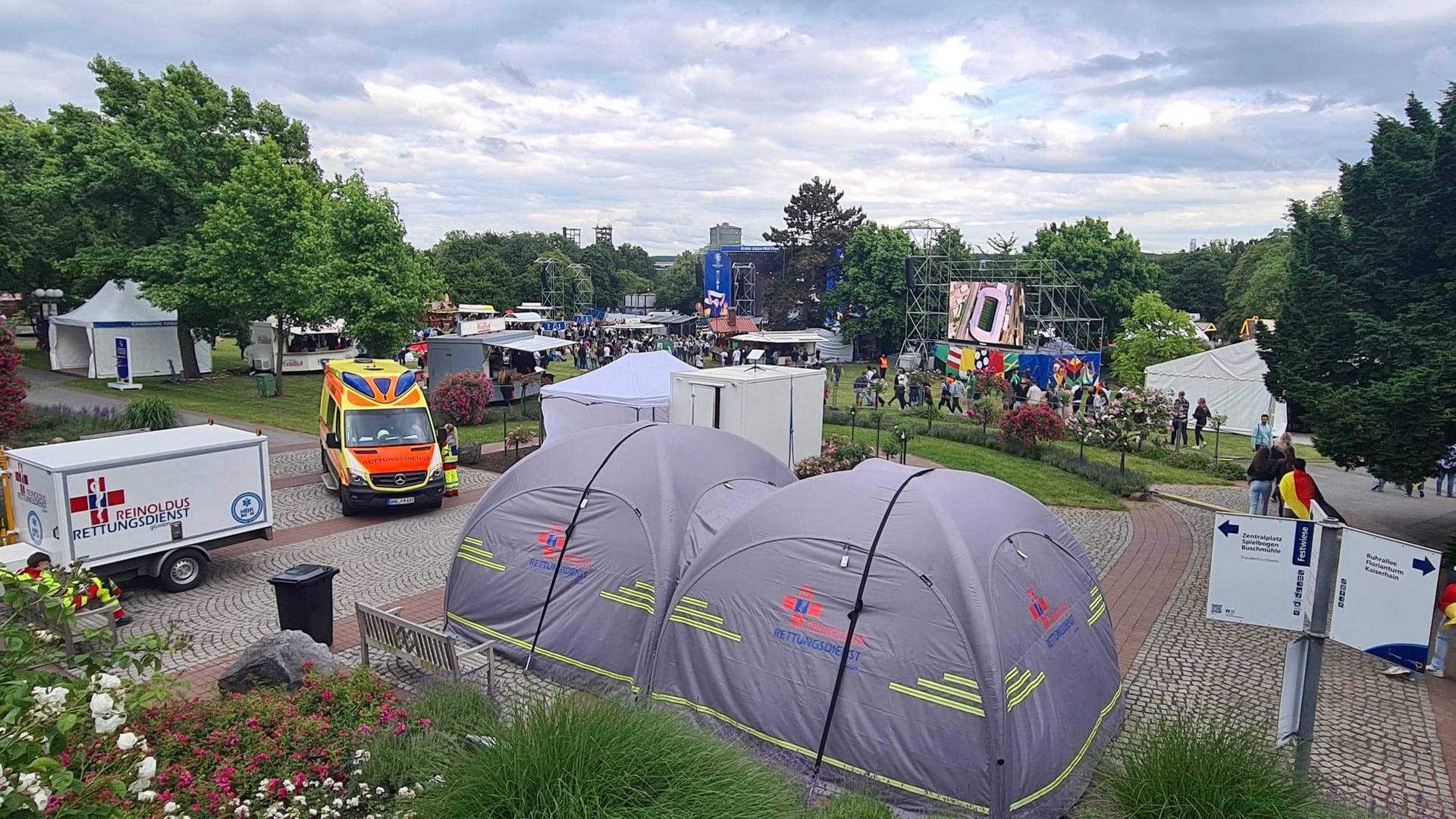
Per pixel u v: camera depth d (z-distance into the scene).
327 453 17.61
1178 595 12.80
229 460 12.34
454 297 73.81
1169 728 6.48
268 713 6.91
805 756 7.40
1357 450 13.48
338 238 31.25
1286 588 5.95
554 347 32.62
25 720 3.84
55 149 32.84
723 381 16.06
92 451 11.50
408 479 16.17
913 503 7.89
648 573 9.06
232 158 33.81
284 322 33.38
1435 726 8.73
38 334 41.53
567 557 9.66
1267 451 16.39
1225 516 6.08
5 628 4.47
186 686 5.48
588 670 9.19
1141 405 24.77
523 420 28.33
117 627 10.48
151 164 30.89
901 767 6.98
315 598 9.87
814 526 8.03
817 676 7.48
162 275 32.19
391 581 12.56
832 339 61.22
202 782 5.88
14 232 31.03
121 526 11.20
